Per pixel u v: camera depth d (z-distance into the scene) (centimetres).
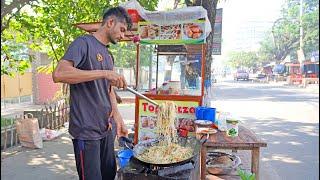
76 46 253
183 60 561
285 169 568
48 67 1198
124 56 2248
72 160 580
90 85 264
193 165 287
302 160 622
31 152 627
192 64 555
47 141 720
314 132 892
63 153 624
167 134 349
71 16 852
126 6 464
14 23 827
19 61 891
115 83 253
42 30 869
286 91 2531
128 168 278
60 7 847
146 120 495
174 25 482
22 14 834
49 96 1478
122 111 1296
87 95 264
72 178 493
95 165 269
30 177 493
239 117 1174
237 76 5119
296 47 5109
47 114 823
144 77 554
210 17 682
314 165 591
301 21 3938
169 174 265
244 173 296
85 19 841
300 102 1694
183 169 275
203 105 505
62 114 884
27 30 860
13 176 495
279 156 649
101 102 270
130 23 281
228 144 370
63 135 781
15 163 557
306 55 4138
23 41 905
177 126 470
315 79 3183
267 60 6512
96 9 808
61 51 893
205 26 474
